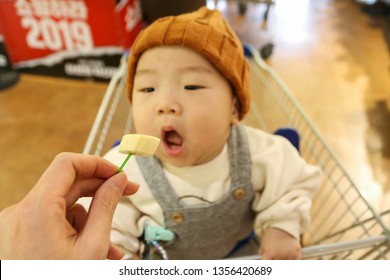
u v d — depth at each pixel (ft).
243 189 2.06
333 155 2.53
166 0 4.97
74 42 6.13
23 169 4.67
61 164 1.32
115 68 6.27
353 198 4.17
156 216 2.07
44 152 4.93
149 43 1.76
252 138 2.27
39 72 6.59
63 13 5.84
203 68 1.74
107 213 1.35
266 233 2.10
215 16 2.11
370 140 5.19
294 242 2.01
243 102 2.05
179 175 2.01
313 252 1.93
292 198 2.15
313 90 6.20
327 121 5.53
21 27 6.12
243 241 2.76
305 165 2.31
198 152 1.81
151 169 2.03
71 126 5.39
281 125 4.34
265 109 4.48
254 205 2.19
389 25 8.06
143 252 2.15
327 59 7.10
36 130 5.31
